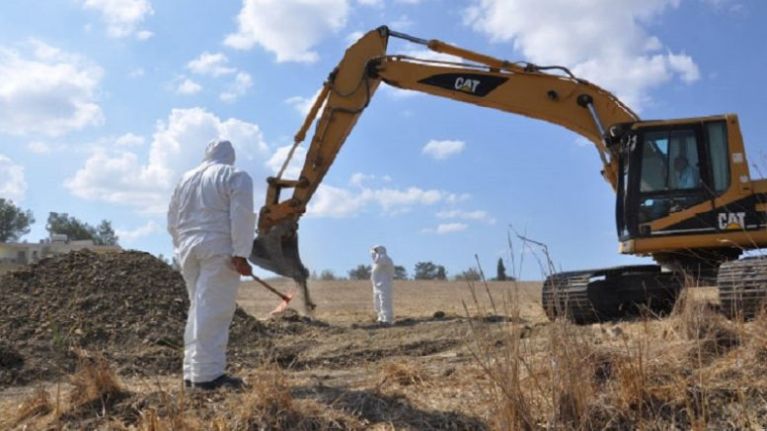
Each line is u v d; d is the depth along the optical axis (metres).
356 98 12.61
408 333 10.58
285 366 8.85
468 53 12.27
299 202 12.62
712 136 10.33
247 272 5.66
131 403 5.33
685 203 10.24
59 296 10.54
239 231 5.58
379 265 13.86
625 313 10.94
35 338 9.09
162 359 8.64
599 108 11.59
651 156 10.48
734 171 10.14
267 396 5.08
